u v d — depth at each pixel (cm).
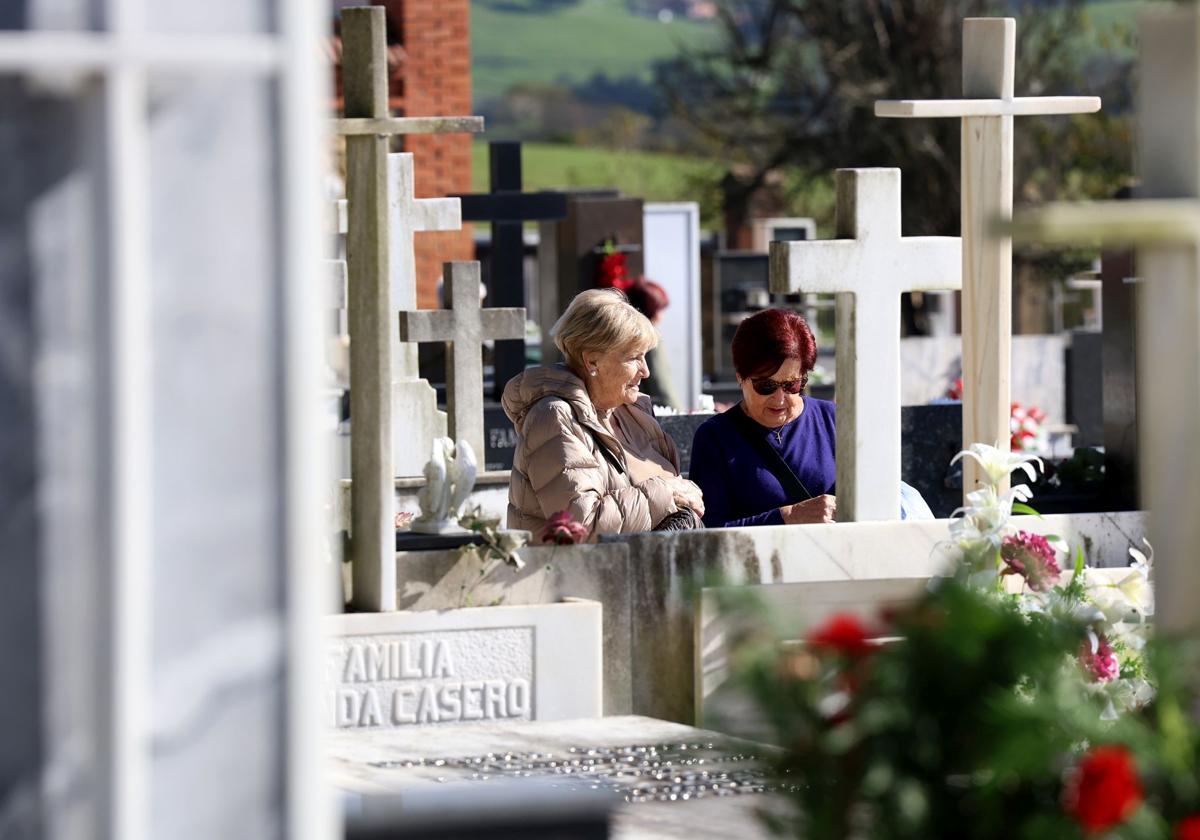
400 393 1513
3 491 400
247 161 411
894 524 994
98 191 399
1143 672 798
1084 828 456
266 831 418
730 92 5853
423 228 1526
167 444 409
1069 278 4434
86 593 403
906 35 4844
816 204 6116
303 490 416
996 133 997
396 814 600
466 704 894
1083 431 2636
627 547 935
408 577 898
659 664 942
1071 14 5003
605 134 10238
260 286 413
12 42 394
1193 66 489
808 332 1098
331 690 871
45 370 400
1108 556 1051
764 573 968
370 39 864
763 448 1091
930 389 2680
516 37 11500
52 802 404
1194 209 479
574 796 627
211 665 414
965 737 480
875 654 492
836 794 481
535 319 3594
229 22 409
